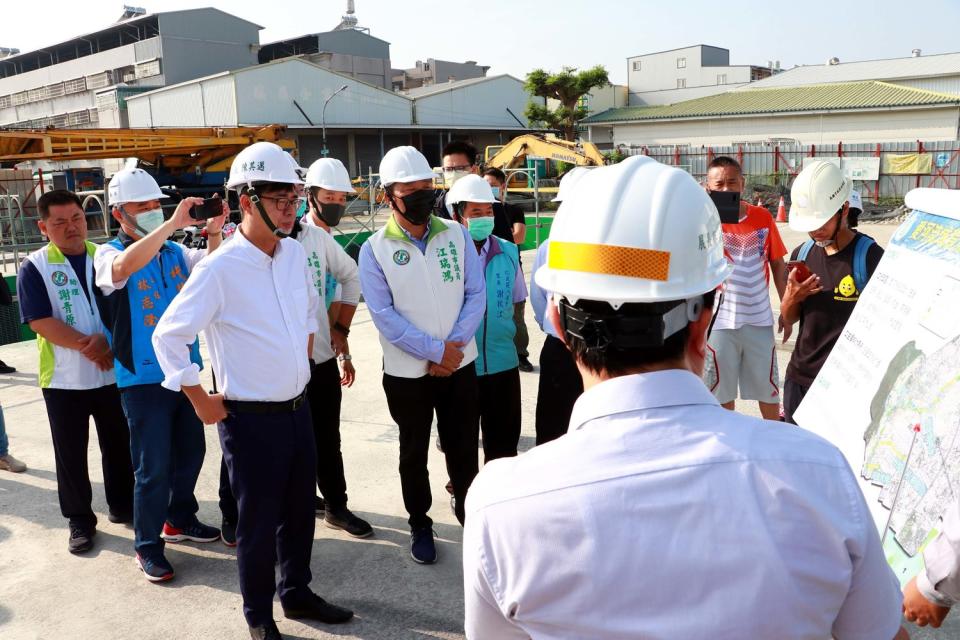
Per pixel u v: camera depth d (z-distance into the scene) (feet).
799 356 11.02
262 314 8.99
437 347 10.64
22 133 57.57
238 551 9.27
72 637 9.68
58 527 12.75
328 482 12.16
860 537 3.01
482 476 3.54
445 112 150.20
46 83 187.93
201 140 67.97
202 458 12.07
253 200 8.87
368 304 10.96
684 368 3.44
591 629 3.08
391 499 13.47
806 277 10.53
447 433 11.51
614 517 3.06
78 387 11.67
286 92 128.98
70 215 11.68
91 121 160.45
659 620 2.98
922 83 131.54
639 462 3.14
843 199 9.99
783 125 119.03
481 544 3.33
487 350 12.11
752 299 12.54
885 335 7.23
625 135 136.98
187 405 11.57
